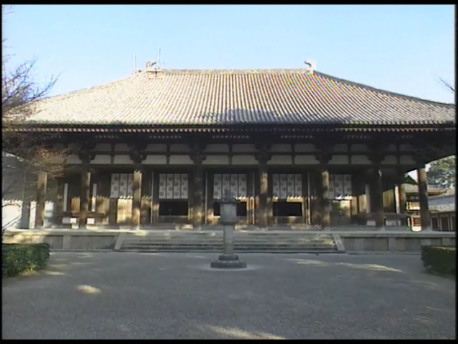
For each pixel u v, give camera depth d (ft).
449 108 64.44
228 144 69.00
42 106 65.26
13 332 17.17
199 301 23.25
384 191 77.46
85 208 66.44
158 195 75.77
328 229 65.26
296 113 65.46
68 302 22.99
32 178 69.31
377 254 52.95
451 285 28.89
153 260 44.16
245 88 86.38
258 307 21.79
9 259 31.40
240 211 75.56
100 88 81.00
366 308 21.71
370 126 59.11
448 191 142.82
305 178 75.66
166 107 70.79
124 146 69.00
